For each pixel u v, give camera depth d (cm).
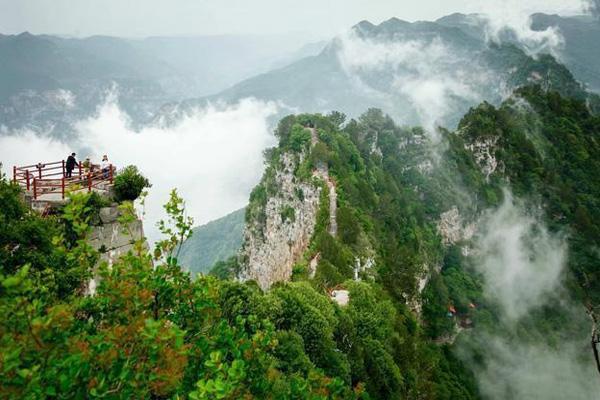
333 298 6775
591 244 16312
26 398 1223
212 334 1809
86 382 1377
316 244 8612
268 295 4975
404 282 9962
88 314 1781
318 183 10888
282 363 4016
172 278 1872
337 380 1912
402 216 13500
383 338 6112
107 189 3019
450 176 16625
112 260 2839
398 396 5650
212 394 1441
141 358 1483
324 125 13862
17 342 1326
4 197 2406
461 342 11762
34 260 2275
